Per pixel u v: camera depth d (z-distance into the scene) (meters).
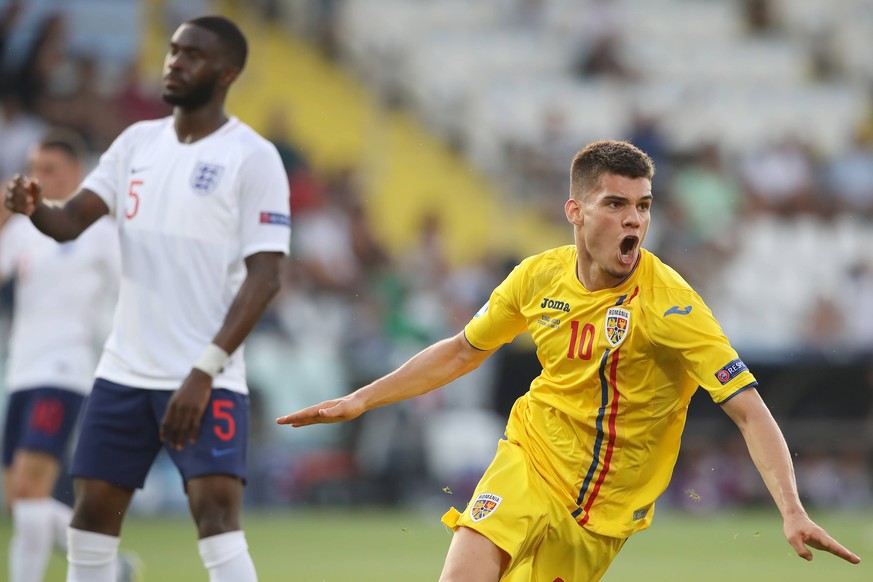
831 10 79.88
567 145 68.56
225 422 18.16
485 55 72.88
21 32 57.12
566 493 16.22
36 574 25.08
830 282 63.00
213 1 66.19
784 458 14.48
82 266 26.53
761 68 76.06
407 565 33.66
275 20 69.19
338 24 71.06
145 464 18.53
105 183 19.48
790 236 64.56
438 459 50.06
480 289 58.16
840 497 55.38
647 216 15.77
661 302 15.68
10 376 26.44
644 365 15.80
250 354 48.94
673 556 38.16
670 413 16.17
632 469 16.20
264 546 38.50
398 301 54.09
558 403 16.33
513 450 16.53
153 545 36.97
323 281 55.47
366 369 51.25
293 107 67.56
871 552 39.19
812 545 13.63
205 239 18.72
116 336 18.81
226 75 19.27
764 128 71.75
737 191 66.06
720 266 62.06
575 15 75.12
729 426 54.75
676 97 72.12
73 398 25.97
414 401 50.28
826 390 57.03
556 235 66.69
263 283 18.52
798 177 67.12
